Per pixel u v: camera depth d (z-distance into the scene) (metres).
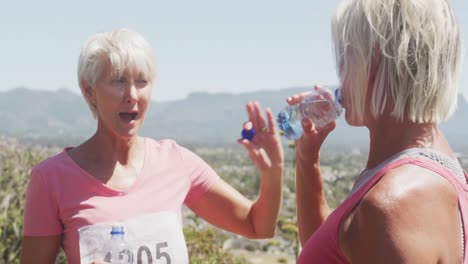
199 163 2.87
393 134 1.64
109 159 2.67
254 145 2.71
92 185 2.60
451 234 1.43
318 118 2.24
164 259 2.57
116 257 2.52
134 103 2.55
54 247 2.63
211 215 2.91
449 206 1.46
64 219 2.59
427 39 1.55
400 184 1.46
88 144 2.72
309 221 2.35
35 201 2.60
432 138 1.62
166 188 2.71
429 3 1.57
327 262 1.60
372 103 1.62
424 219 1.41
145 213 2.61
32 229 2.59
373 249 1.44
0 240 4.69
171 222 2.64
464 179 1.58
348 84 1.69
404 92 1.58
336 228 1.58
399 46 1.56
